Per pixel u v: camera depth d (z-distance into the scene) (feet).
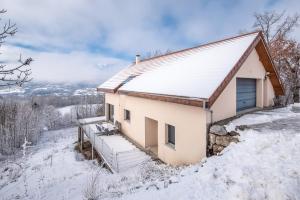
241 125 23.93
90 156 45.47
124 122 45.98
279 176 14.47
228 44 33.68
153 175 25.66
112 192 20.53
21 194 27.84
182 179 18.71
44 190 26.99
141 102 38.09
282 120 26.89
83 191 23.11
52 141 75.61
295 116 29.32
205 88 24.23
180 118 28.35
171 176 21.31
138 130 39.58
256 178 14.89
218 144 23.44
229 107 28.09
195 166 21.72
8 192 30.01
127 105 43.91
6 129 78.33
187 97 25.00
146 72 46.11
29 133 83.97
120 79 53.62
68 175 34.65
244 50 27.68
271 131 21.88
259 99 35.99
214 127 23.84
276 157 17.16
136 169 29.53
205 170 18.83
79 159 44.32
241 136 22.02
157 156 33.94
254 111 33.50
